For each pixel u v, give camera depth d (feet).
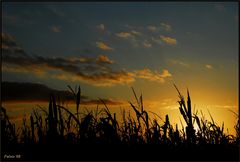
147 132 12.67
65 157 11.10
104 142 11.85
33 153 11.23
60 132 12.27
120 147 11.59
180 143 12.14
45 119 12.53
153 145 11.84
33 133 12.51
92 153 11.28
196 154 11.34
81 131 12.09
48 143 11.74
